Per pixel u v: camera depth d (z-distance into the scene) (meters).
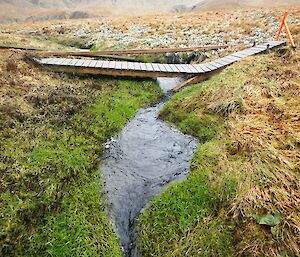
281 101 12.20
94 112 13.47
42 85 15.24
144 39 28.47
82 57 21.59
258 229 7.02
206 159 10.09
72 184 9.05
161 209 8.37
